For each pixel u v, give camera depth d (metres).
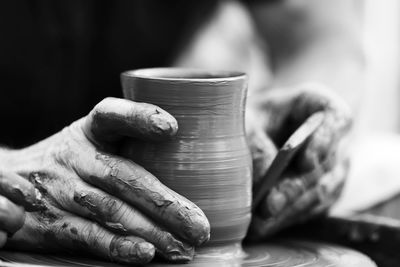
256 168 0.80
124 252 0.67
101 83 1.36
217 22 1.35
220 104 0.70
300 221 0.85
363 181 1.20
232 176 0.71
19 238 0.72
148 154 0.70
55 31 1.27
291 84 1.23
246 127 0.80
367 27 2.06
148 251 0.66
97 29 1.33
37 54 1.27
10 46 1.26
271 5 1.30
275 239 0.83
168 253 0.67
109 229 0.68
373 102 2.10
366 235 0.85
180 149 0.69
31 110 1.31
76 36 1.28
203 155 0.70
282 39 1.31
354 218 0.86
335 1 1.32
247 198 0.73
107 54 1.35
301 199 0.82
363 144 1.46
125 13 1.34
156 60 1.36
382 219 0.86
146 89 0.69
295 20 1.30
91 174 0.68
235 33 1.35
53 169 0.71
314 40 1.29
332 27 1.30
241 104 0.72
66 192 0.69
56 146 0.72
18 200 0.71
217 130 0.70
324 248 0.80
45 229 0.71
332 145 0.82
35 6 1.25
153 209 0.66
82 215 0.69
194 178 0.69
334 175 0.85
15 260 0.70
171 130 0.66
